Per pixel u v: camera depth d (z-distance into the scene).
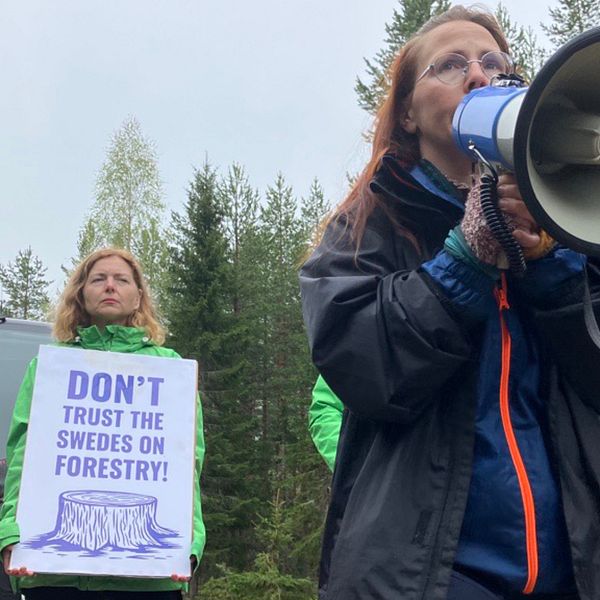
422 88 1.87
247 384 30.02
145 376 3.77
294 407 29.48
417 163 1.92
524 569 1.58
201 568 23.94
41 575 3.46
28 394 3.70
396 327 1.60
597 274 1.80
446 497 1.60
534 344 1.73
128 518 3.57
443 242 1.79
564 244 1.45
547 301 1.68
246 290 32.78
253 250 34.38
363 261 1.75
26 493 3.50
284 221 35.88
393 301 1.61
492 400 1.68
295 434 27.06
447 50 1.86
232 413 27.34
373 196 1.83
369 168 1.92
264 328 33.22
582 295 1.66
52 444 3.58
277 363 33.25
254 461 27.22
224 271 28.95
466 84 1.81
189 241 29.20
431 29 1.96
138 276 4.03
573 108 1.53
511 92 1.51
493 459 1.63
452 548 1.56
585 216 1.50
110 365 3.73
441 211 1.77
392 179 1.79
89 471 3.59
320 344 1.65
